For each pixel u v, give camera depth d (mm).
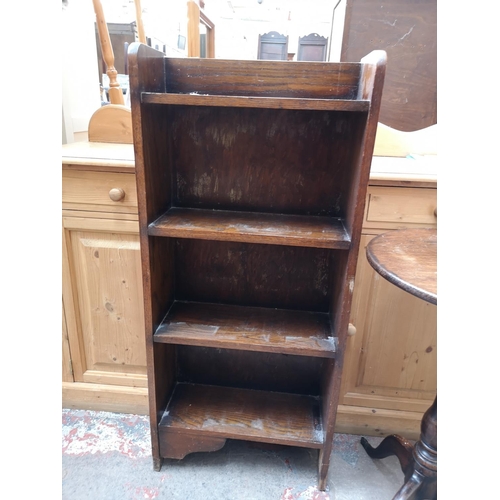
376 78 754
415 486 1015
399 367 1266
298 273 1184
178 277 1226
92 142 1386
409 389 1301
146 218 917
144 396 1385
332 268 1142
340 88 908
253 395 1298
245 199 1107
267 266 1187
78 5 1621
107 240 1181
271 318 1161
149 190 922
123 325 1289
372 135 797
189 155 1078
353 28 1421
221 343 1026
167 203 1078
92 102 1785
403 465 1101
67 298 1253
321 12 3504
